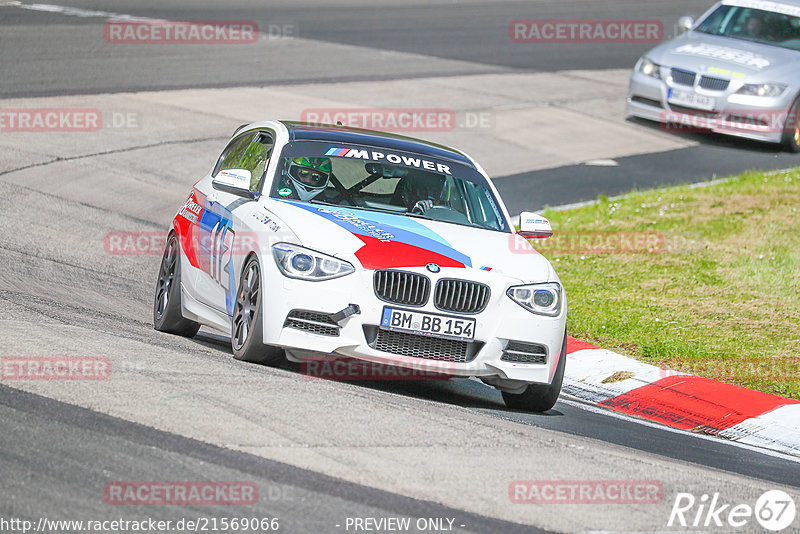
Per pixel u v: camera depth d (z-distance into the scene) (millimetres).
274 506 18234
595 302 40625
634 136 72062
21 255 38844
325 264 26484
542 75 87000
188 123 63469
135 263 41219
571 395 31688
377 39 95062
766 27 74125
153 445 20250
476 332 26781
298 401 23922
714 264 46062
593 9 122750
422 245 27750
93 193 50188
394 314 26297
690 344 36250
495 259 28172
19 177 50719
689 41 73938
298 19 101062
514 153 65562
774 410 30812
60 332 27781
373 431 22578
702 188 59375
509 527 18609
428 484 20031
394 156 31953
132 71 73688
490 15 114375
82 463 19141
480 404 28672
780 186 59969
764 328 38531
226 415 22266
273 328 26531
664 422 30109
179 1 104250
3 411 21156
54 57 74750
